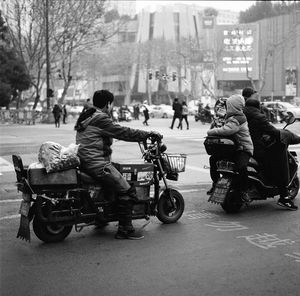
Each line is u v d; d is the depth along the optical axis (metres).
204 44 67.06
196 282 4.38
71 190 5.50
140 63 73.81
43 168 5.35
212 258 5.06
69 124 38.22
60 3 31.70
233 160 7.00
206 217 6.87
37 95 41.62
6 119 38.50
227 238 5.80
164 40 72.12
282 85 59.44
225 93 68.12
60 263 4.91
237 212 7.19
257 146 7.18
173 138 20.17
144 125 32.47
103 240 5.75
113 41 60.50
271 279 4.46
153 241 5.70
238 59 57.34
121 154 14.35
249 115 7.24
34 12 29.08
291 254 5.19
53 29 34.50
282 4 56.97
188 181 9.86
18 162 5.36
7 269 4.74
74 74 59.38
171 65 67.31
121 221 5.80
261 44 57.59
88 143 5.66
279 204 7.42
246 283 4.36
